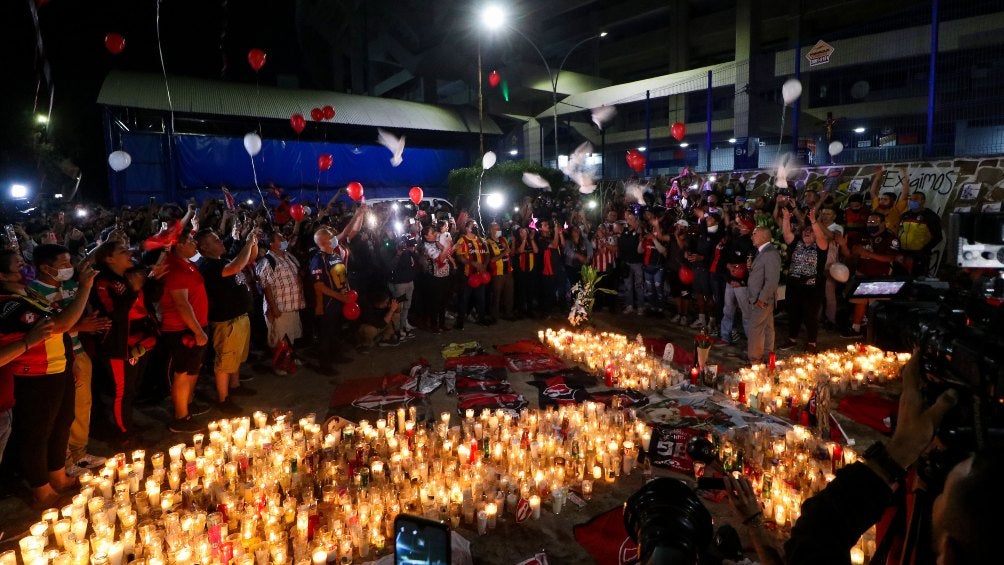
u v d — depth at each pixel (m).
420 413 6.63
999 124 14.73
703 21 37.94
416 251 10.41
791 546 1.21
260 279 7.79
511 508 4.60
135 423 6.48
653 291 10.99
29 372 4.50
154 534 4.09
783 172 13.95
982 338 1.25
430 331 10.36
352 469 5.27
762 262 7.49
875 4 29.66
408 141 33.91
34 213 16.36
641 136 39.91
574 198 18.31
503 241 10.88
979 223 1.97
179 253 5.96
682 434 5.71
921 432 1.23
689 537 1.19
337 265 8.00
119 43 8.41
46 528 4.13
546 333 9.64
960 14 24.94
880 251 8.91
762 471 4.94
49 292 4.96
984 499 0.90
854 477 1.23
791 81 11.59
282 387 7.61
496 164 22.45
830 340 9.12
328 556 3.98
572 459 5.18
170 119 24.80
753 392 6.45
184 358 6.11
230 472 5.05
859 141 25.53
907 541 1.44
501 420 6.07
